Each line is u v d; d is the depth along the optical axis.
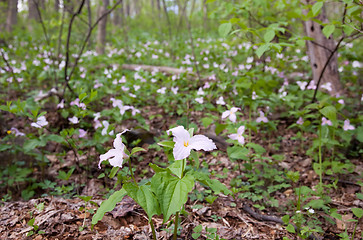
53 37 2.33
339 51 2.14
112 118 1.36
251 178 0.99
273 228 0.78
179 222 0.75
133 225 0.74
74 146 1.00
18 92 1.92
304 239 0.72
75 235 0.69
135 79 1.87
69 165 1.18
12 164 1.17
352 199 0.93
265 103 1.44
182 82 1.91
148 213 0.48
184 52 2.89
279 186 0.95
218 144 1.23
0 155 1.18
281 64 1.81
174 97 1.63
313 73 1.53
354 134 1.23
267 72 1.88
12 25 5.05
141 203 0.49
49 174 1.13
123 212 0.77
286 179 1.05
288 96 1.41
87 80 1.90
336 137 1.27
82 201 0.85
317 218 0.82
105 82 1.86
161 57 2.88
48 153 1.23
